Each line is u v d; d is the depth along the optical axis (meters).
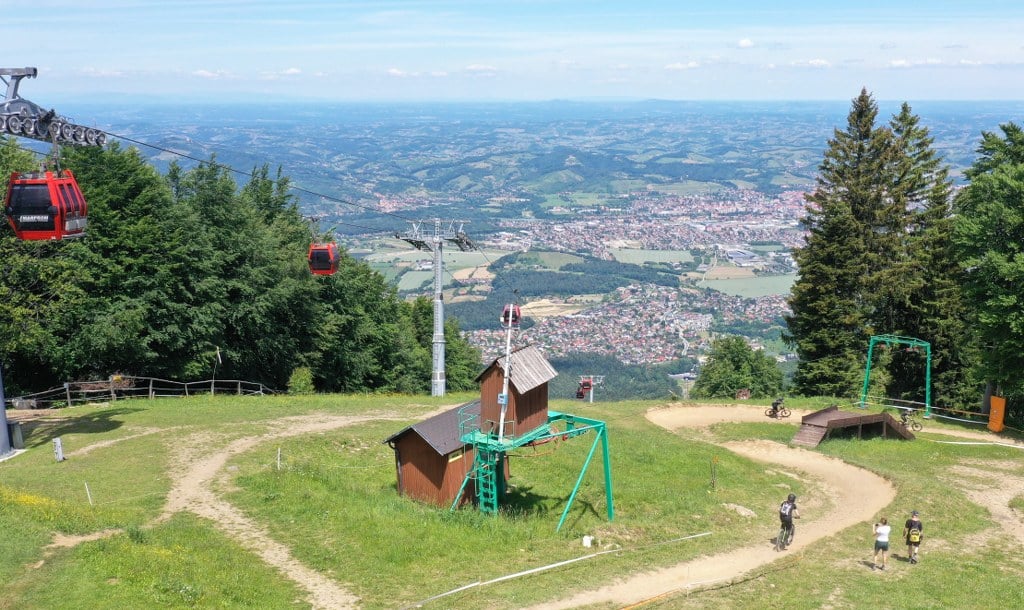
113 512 25.14
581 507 32.56
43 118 28.19
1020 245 48.97
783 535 28.45
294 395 55.31
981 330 52.16
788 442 46.56
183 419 42.06
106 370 52.25
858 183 68.69
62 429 38.84
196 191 58.03
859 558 27.83
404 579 22.62
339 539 25.02
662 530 29.92
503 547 26.34
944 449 46.59
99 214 48.69
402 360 84.88
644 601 22.09
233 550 23.27
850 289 68.44
